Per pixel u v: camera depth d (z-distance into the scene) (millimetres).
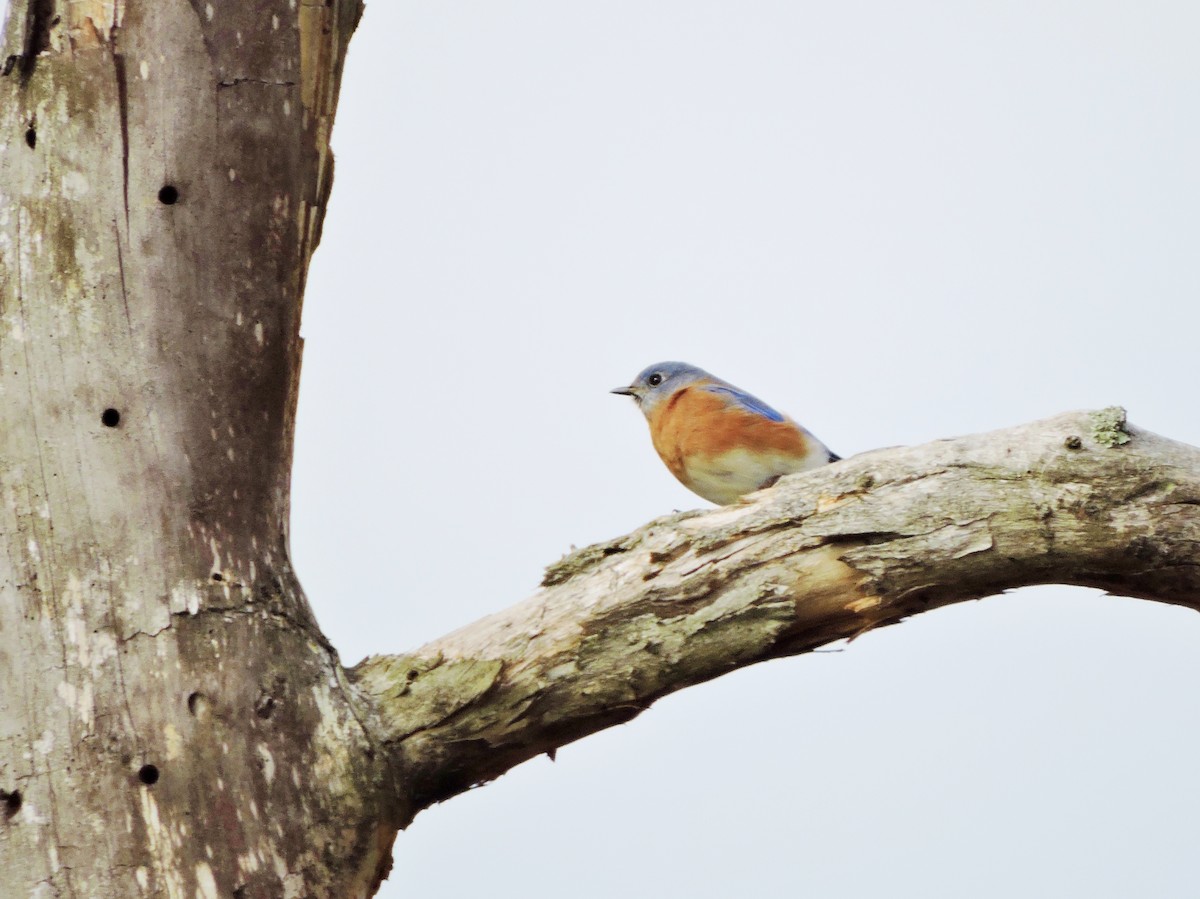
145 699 8945
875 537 9953
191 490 9531
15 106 9797
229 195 10031
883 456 10359
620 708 10047
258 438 9977
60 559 9062
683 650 9945
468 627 10297
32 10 9797
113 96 9828
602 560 10344
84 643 8945
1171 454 9930
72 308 9516
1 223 9617
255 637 9469
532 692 9891
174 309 9742
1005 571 9992
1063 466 9922
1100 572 9984
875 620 10242
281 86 10328
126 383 9508
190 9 10023
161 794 8789
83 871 8500
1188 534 9688
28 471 9188
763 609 9953
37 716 8758
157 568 9258
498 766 10203
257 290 10094
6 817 8609
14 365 9359
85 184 9695
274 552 9953
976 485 10008
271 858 9008
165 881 8602
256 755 9172
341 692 9742
